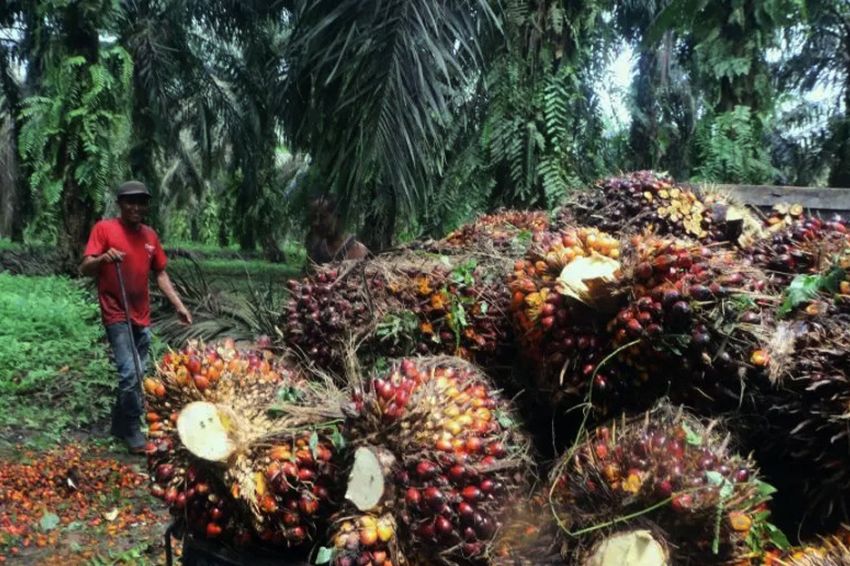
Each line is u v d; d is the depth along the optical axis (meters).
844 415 1.73
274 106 6.95
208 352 2.21
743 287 1.95
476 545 1.77
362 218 5.97
